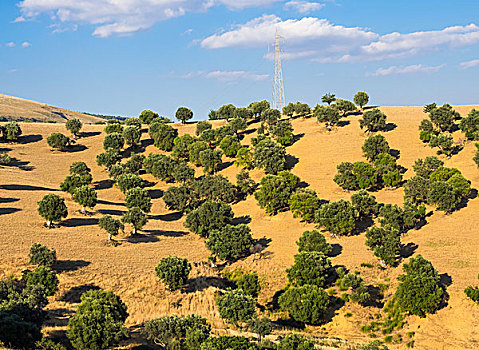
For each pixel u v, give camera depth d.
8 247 77.81
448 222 92.31
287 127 158.62
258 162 135.38
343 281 69.81
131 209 98.19
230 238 89.06
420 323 62.66
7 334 43.09
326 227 93.50
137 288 71.25
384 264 78.19
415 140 146.25
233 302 62.75
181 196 117.06
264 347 51.41
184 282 73.69
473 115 137.62
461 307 63.31
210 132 163.50
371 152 130.88
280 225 104.69
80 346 46.72
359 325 64.25
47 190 123.56
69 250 81.81
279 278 79.69
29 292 54.81
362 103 186.25
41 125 190.12
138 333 56.56
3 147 158.62
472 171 115.56
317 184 124.88
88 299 54.59
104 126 199.88
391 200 108.25
